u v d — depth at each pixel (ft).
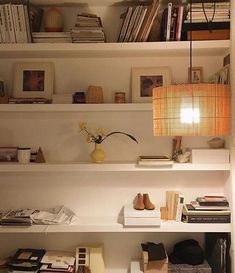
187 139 7.86
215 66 7.79
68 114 7.90
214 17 6.98
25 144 7.93
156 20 7.32
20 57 7.79
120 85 7.85
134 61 7.83
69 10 7.87
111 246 7.97
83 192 7.97
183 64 7.82
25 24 7.13
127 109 7.10
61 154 7.93
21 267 7.14
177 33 7.04
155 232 7.86
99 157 7.31
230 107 4.94
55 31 7.42
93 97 7.34
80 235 7.98
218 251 7.13
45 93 7.70
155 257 6.99
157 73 7.70
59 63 7.88
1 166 7.16
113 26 7.85
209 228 7.06
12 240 8.02
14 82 7.75
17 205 7.99
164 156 7.71
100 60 7.85
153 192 7.93
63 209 7.79
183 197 7.25
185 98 4.75
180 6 7.01
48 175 7.97
